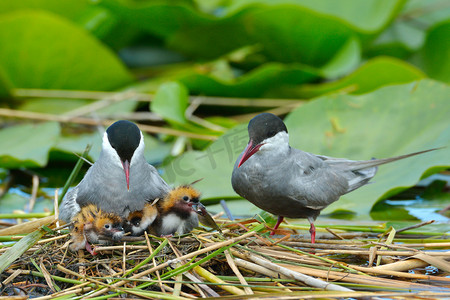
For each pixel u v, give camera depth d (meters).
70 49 15.88
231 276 8.68
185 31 17.08
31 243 8.79
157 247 8.92
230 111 16.30
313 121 13.52
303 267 8.75
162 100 14.32
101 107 15.66
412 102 13.37
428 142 12.63
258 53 17.16
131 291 8.02
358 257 9.55
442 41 16.50
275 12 15.73
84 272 8.59
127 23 18.02
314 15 15.66
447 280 8.62
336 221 11.25
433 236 10.43
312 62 17.05
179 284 8.20
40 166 13.14
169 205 9.53
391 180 12.04
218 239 9.23
